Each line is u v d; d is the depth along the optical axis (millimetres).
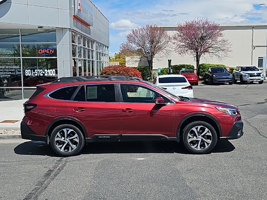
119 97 6094
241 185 4406
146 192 4207
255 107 12375
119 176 4871
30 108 6109
